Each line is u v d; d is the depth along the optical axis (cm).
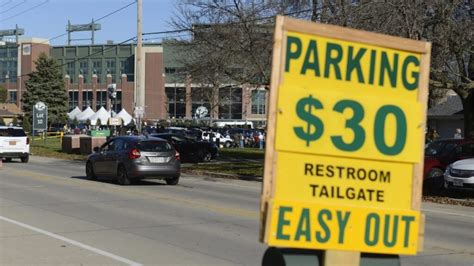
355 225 527
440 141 2830
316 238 516
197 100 9931
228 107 13600
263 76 3316
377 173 536
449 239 1422
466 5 2434
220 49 3397
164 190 2417
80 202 1938
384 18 2439
